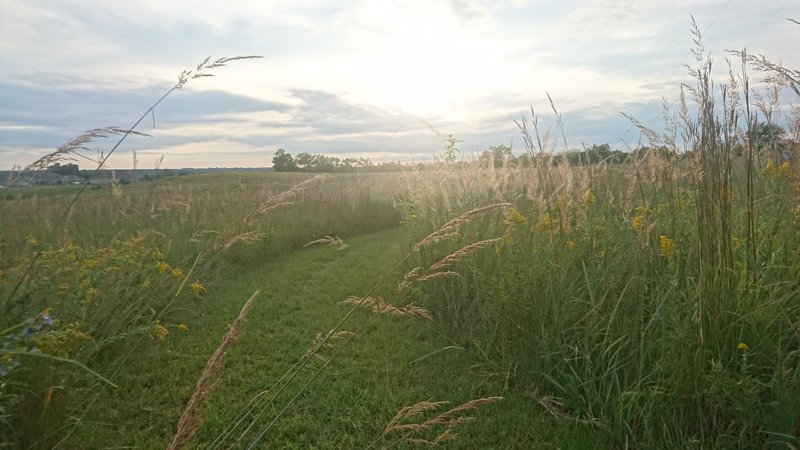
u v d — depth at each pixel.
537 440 3.12
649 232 3.70
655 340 3.31
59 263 3.59
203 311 5.80
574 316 3.88
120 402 3.52
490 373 3.95
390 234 12.21
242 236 3.86
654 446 2.83
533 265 4.28
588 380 3.37
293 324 5.38
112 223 7.15
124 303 4.03
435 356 4.43
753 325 2.98
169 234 7.35
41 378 2.52
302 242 10.61
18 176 2.93
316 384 3.89
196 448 3.03
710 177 3.13
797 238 3.43
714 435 2.87
